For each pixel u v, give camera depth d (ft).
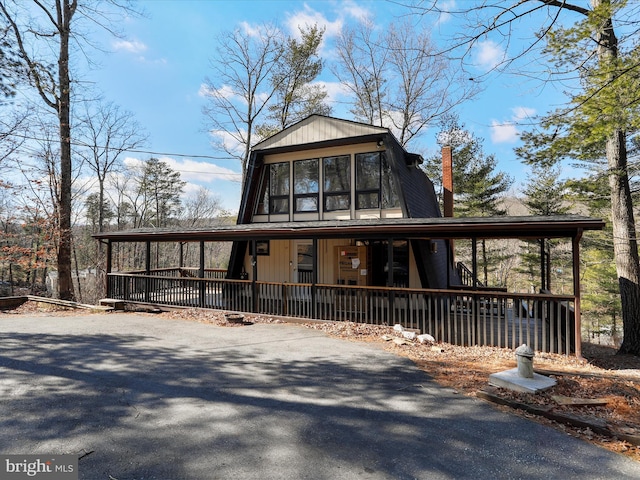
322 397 14.26
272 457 9.85
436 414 12.76
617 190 31.83
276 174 39.40
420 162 38.81
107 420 11.99
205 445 10.44
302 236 29.76
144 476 8.89
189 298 35.14
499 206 86.94
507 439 11.00
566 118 23.13
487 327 27.48
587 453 10.25
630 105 20.40
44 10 46.39
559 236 22.36
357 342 23.49
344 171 35.76
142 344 22.44
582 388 14.98
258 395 14.39
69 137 49.57
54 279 76.18
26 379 15.87
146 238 36.63
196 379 16.16
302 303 30.01
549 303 23.02
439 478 8.97
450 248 49.32
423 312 25.22
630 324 31.01
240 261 40.22
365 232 26.94
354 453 10.11
